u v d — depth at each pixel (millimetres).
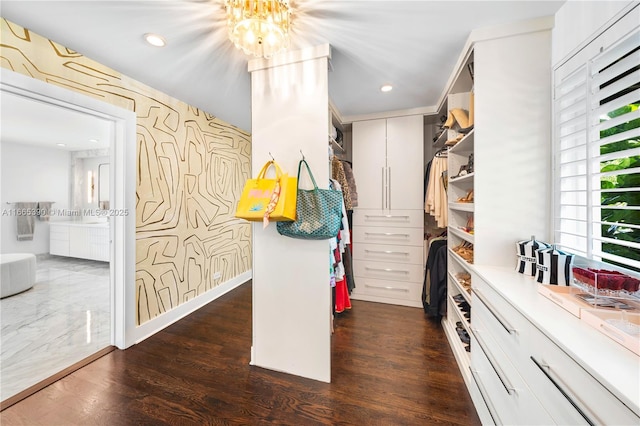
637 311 855
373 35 1539
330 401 1487
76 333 2244
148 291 2258
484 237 1526
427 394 1541
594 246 1210
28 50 1500
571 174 1370
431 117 2938
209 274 3049
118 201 2031
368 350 1998
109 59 1804
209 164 3018
